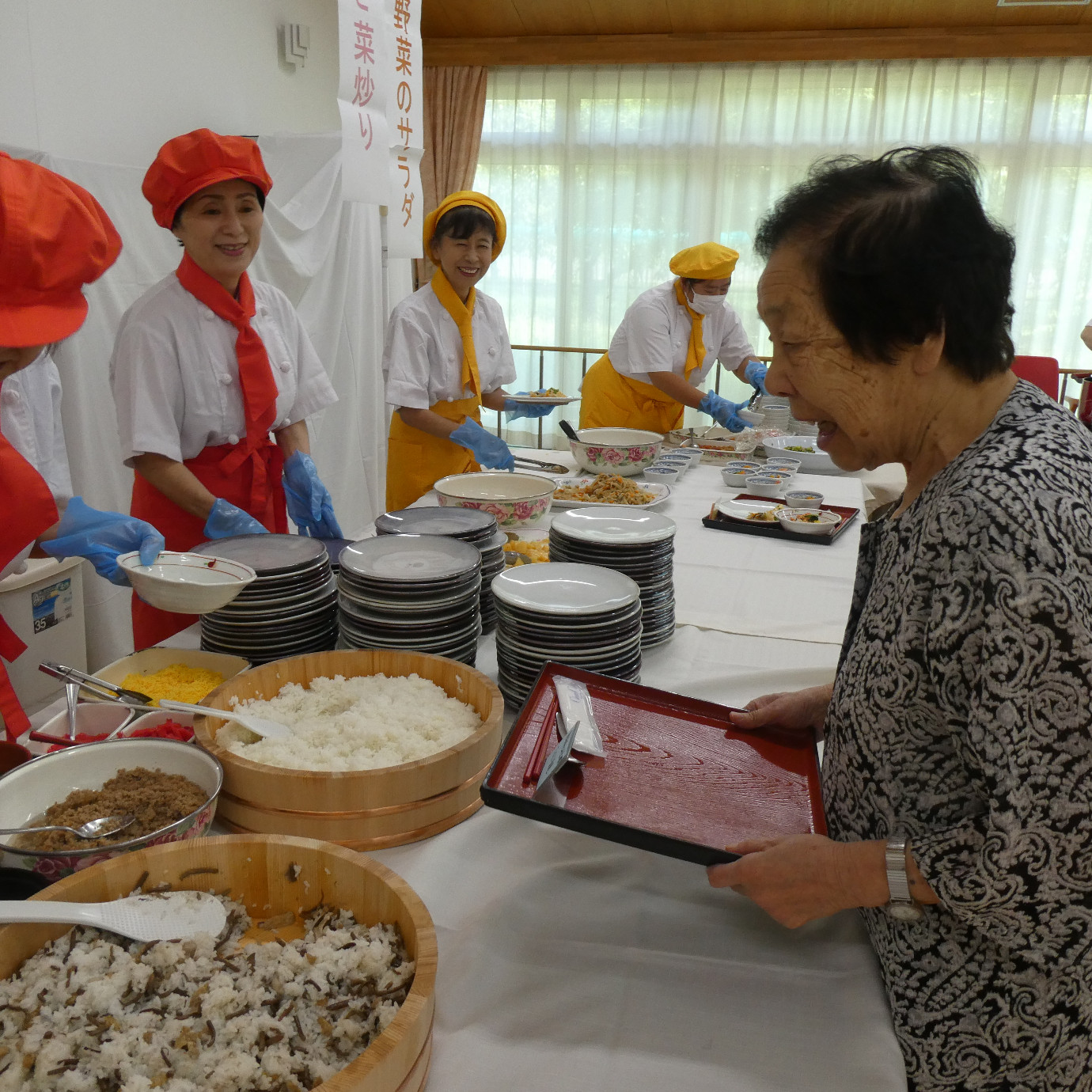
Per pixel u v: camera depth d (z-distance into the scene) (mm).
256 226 1908
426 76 6117
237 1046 668
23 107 2979
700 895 953
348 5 2531
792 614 1779
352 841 986
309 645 1405
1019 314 5965
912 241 683
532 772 959
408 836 999
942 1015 776
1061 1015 750
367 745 1057
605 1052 756
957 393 763
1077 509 656
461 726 1110
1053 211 5812
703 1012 800
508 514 2160
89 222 1091
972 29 5543
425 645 1329
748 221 6117
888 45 5645
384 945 758
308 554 1430
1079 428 746
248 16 4180
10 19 2900
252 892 847
